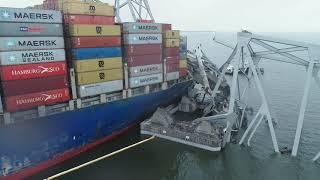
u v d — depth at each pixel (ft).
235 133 143.54
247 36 125.08
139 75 139.54
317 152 123.24
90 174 107.34
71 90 113.50
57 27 106.01
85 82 116.16
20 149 98.48
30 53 99.25
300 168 111.75
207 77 191.93
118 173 108.88
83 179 104.01
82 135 117.70
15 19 95.09
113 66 126.11
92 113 119.03
